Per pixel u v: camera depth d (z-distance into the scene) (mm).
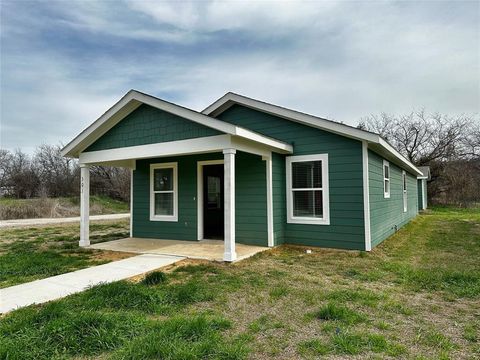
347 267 5500
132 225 9547
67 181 27844
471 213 18297
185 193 8625
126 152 7270
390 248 7363
